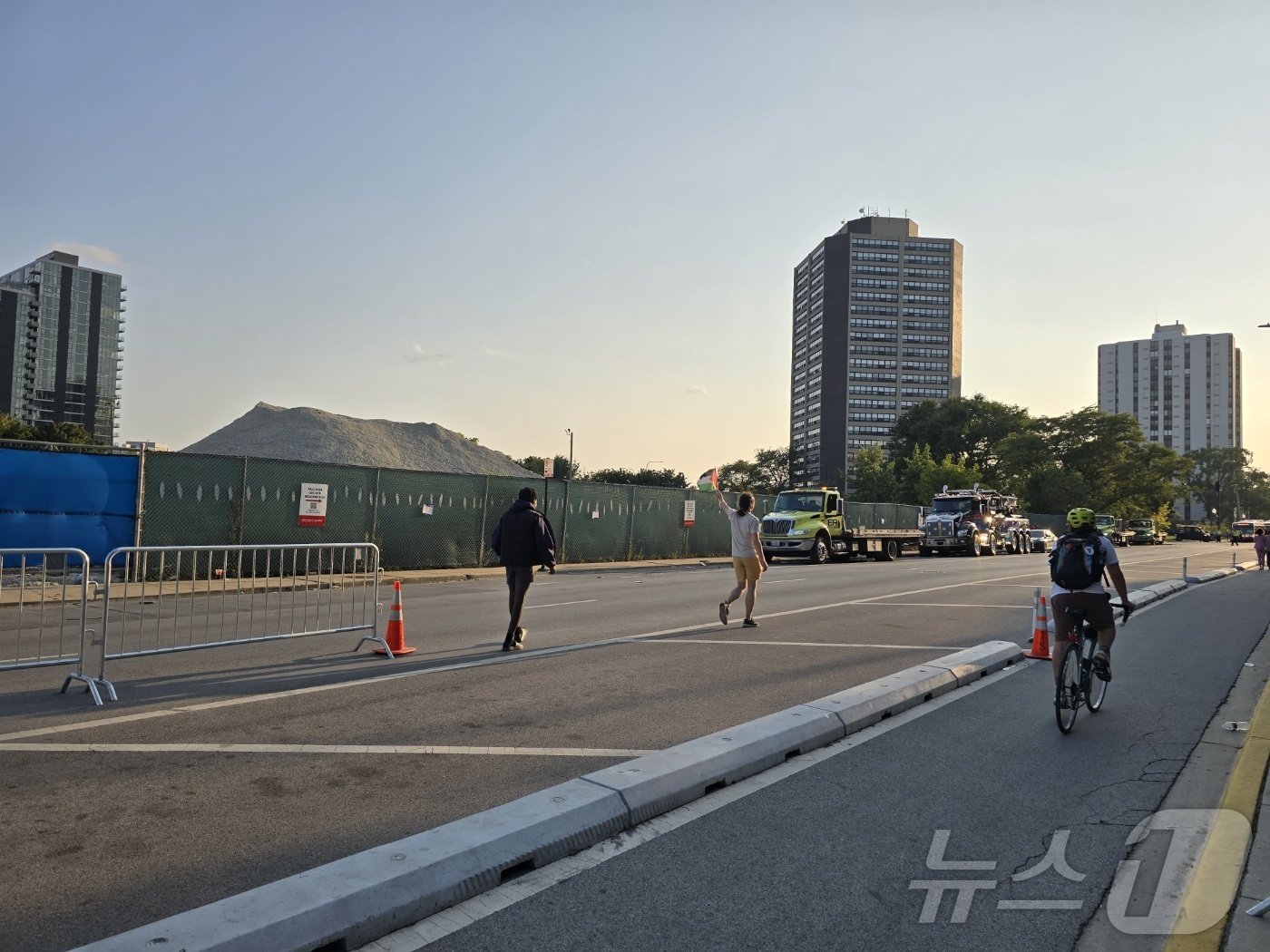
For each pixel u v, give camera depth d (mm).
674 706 7660
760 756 6094
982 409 111875
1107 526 75250
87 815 4910
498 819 4621
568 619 13359
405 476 23203
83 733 6531
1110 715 8016
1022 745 6887
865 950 3707
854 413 165125
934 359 167250
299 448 60125
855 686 8336
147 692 7879
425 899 3912
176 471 18812
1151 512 100375
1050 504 85250
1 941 3539
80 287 169750
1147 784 5984
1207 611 16922
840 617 14094
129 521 18062
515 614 10445
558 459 97000
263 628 10078
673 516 32312
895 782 5895
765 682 8742
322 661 9453
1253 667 10727
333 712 7266
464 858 4207
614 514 29859
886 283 167125
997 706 8172
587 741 6543
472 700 7777
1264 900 4160
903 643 11422
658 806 5211
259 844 4555
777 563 32688
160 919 3734
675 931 3803
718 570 26906
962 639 11844
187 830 4730
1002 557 42344
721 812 5254
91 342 171375
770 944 3721
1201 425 191250
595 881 4285
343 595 10969
